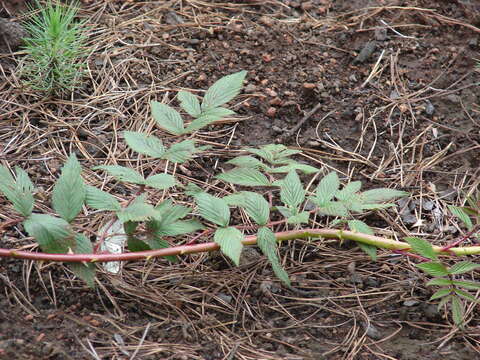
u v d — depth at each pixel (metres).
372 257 1.63
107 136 1.82
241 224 1.73
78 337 1.58
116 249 1.68
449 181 1.80
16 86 1.85
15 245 1.66
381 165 1.82
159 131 1.83
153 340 1.59
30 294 1.63
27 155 1.78
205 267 1.68
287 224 1.72
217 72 1.91
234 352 1.59
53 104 1.85
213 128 1.85
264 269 1.69
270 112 1.86
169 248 1.60
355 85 1.91
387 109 1.88
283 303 1.65
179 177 1.77
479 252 1.64
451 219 1.75
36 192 1.72
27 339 1.57
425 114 1.88
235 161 1.68
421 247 1.60
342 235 1.64
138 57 1.92
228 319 1.63
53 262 1.65
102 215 1.71
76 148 1.79
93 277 1.58
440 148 1.84
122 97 1.86
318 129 1.86
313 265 1.69
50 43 1.84
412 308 1.65
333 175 1.66
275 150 1.70
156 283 1.66
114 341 1.58
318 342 1.61
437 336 1.62
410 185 1.79
